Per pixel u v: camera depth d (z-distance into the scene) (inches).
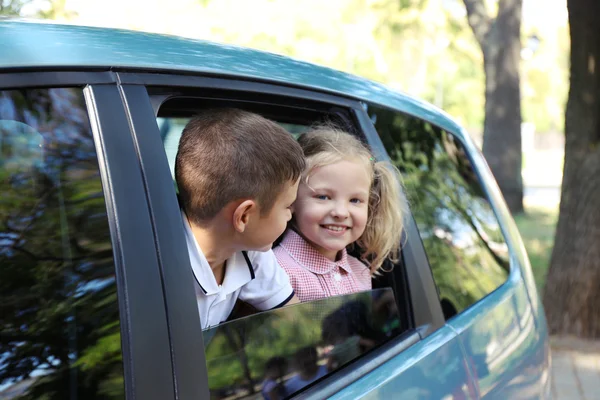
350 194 71.8
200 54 55.6
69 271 42.3
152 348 41.6
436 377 64.5
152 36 54.1
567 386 181.5
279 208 55.6
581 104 214.1
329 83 71.0
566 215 219.3
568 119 218.5
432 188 83.0
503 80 529.3
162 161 45.6
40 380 40.8
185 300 44.1
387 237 72.5
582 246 215.0
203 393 43.6
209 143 52.7
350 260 78.1
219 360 47.4
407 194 76.9
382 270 73.0
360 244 78.3
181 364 42.8
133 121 45.3
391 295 69.2
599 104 211.9
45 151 42.6
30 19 51.2
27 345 40.8
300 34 716.0
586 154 215.0
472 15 534.3
